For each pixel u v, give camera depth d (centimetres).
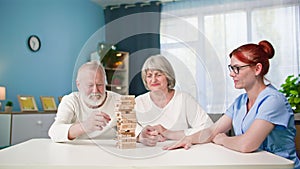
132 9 412
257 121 99
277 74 353
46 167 68
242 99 126
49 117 291
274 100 104
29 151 87
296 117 162
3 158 76
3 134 259
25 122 275
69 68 373
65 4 372
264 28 363
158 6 402
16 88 315
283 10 357
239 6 374
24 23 326
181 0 395
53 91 353
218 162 69
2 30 304
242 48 117
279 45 356
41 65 341
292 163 69
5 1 309
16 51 317
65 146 95
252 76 114
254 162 69
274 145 106
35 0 339
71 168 67
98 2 412
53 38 356
